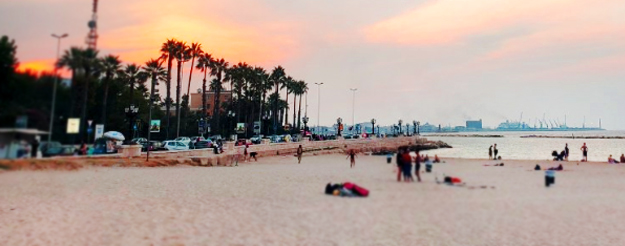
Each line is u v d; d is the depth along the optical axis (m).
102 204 7.78
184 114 56.56
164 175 14.40
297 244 5.91
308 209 6.99
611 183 14.85
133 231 6.79
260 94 74.38
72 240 5.92
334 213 6.54
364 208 6.39
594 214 8.95
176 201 9.20
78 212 6.95
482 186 8.05
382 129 91.19
